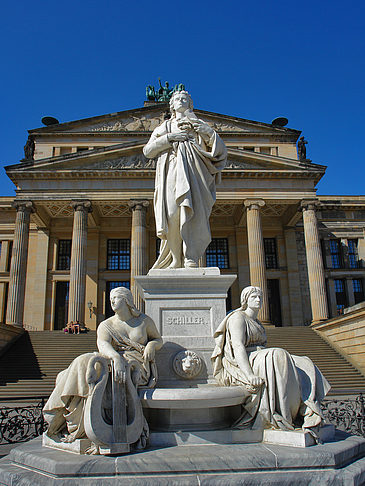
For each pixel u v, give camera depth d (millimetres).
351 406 10016
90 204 40781
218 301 5035
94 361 3789
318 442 3854
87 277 46844
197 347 4836
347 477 3326
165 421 4152
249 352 4488
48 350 30906
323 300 38688
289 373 4078
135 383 4016
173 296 5008
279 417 3986
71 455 3650
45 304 45562
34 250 47750
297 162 42344
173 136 5602
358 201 50781
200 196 5508
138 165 42031
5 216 49000
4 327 31125
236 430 4031
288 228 49469
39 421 9625
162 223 5465
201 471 3352
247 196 41938
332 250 50219
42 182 41125
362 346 27469
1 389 22109
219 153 5707
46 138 49844
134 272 38875
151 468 3342
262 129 51250
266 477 3295
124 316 4449
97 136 49750
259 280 39156
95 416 3615
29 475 3514
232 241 49562
